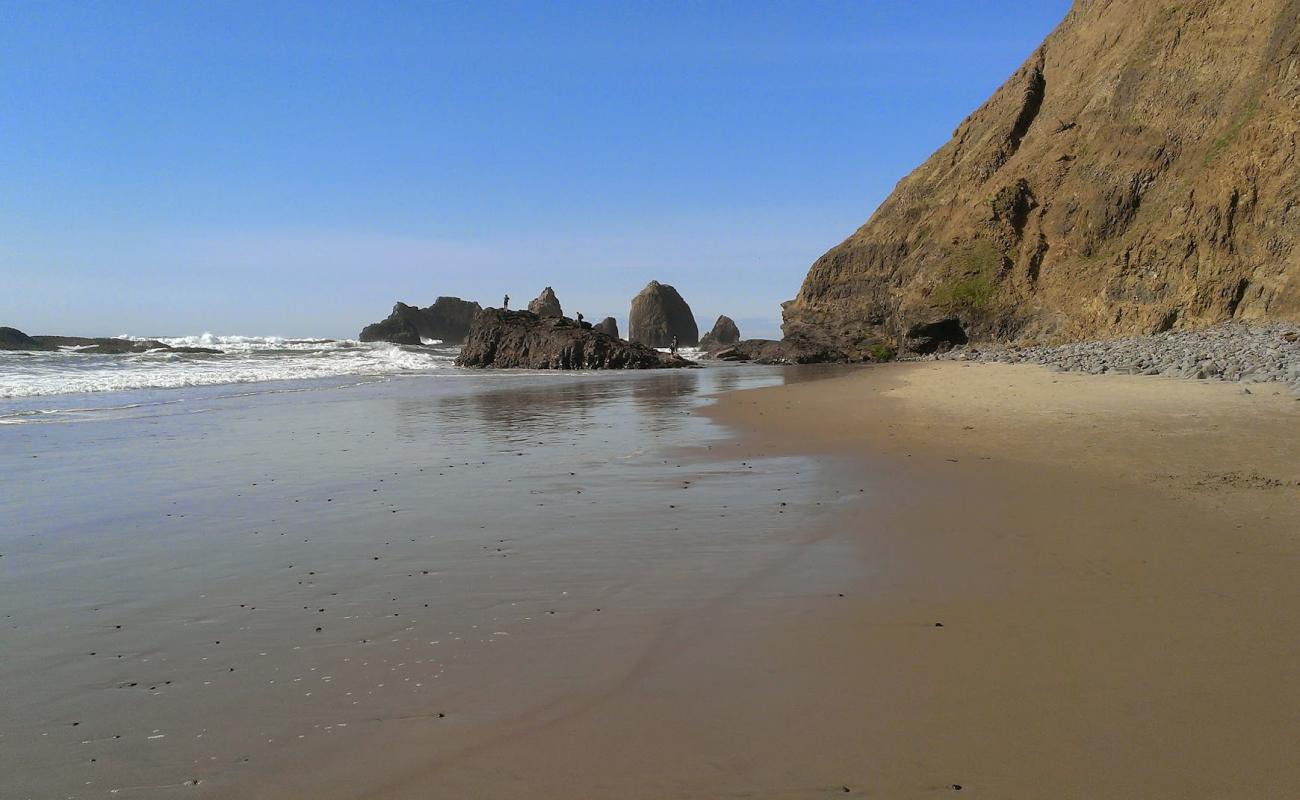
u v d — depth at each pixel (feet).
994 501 28.94
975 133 194.39
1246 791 11.13
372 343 233.96
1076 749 12.34
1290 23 123.95
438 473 37.70
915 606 18.85
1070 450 37.86
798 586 20.58
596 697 14.58
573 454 43.14
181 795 11.75
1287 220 109.70
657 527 26.99
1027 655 15.84
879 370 121.70
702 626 17.97
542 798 11.46
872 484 33.09
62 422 59.26
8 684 15.49
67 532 27.25
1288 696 13.75
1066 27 184.55
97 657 16.76
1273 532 23.39
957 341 157.48
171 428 55.83
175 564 23.43
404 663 16.24
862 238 198.29
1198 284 116.57
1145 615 17.63
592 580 21.39
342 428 55.67
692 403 72.33
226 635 17.89
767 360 172.45
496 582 21.34
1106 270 134.92
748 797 11.36
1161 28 151.84
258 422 59.41
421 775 12.13
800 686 14.83
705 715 13.82
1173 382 65.51
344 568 22.79
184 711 14.34
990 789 11.36
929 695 14.30
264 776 12.21
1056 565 21.44
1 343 165.27
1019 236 156.97
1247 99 130.62
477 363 158.81
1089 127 157.79
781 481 34.53
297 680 15.52
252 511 30.22
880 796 11.28
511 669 15.87
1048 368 90.63
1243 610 17.67
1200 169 130.52
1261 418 44.19
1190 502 27.20
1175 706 13.55
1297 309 105.29
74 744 13.24
